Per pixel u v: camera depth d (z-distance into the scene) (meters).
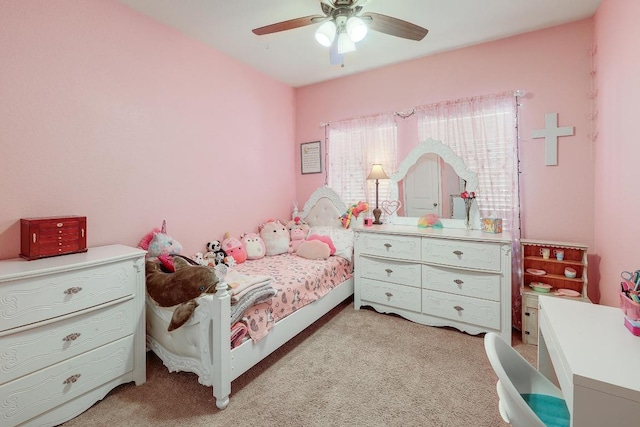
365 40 2.76
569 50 2.50
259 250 3.11
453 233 2.66
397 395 1.80
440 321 2.66
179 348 1.89
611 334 1.08
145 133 2.36
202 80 2.79
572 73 2.50
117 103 2.19
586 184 2.47
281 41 2.76
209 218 2.90
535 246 2.61
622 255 1.89
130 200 2.28
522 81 2.68
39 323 1.49
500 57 2.76
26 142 1.78
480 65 2.85
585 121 2.46
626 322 1.12
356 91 3.55
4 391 1.39
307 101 3.92
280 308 2.15
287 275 2.50
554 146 2.57
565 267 2.52
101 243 2.12
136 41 2.29
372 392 1.83
